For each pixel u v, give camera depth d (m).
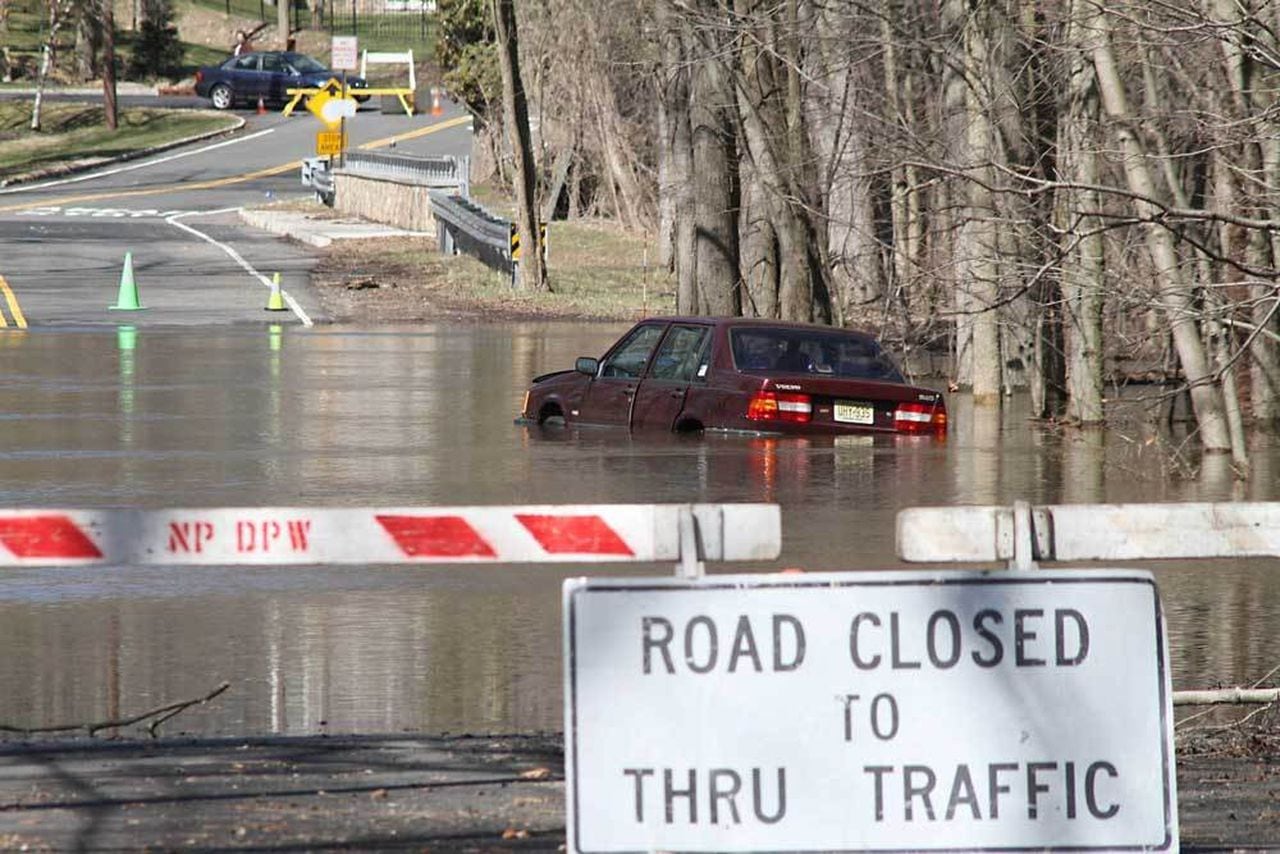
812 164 92.75
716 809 17.25
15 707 29.30
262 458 56.81
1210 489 52.97
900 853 17.31
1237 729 28.55
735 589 17.36
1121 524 17.78
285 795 21.48
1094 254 66.56
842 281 104.31
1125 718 17.52
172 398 73.88
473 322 115.94
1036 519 17.73
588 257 165.62
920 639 17.44
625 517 17.64
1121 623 17.56
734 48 90.44
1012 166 68.06
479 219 146.38
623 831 17.22
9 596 38.38
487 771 23.25
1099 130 66.50
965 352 86.50
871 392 61.28
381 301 126.31
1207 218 46.81
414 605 37.47
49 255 149.88
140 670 31.89
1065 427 69.88
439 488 50.25
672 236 157.00
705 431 61.22
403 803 21.08
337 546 17.69
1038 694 17.48
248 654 33.06
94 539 17.58
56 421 66.00
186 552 17.62
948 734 17.41
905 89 89.88
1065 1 67.12
